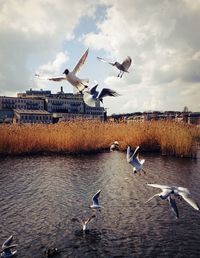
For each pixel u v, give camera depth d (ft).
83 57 25.17
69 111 547.08
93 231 60.39
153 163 124.16
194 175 103.55
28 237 58.23
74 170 115.34
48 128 157.28
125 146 155.53
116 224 63.41
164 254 51.49
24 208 73.56
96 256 51.29
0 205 75.72
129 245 54.70
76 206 74.79
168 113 282.36
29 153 149.79
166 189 22.66
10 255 51.03
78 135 151.53
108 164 126.52
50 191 87.71
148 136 152.35
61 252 52.60
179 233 58.75
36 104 526.98
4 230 61.41
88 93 24.63
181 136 139.74
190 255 51.08
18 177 104.99
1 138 148.15
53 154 149.28
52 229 61.57
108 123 172.76
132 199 79.10
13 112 469.98
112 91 24.94
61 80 24.67
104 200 78.89
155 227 61.62
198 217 65.77
